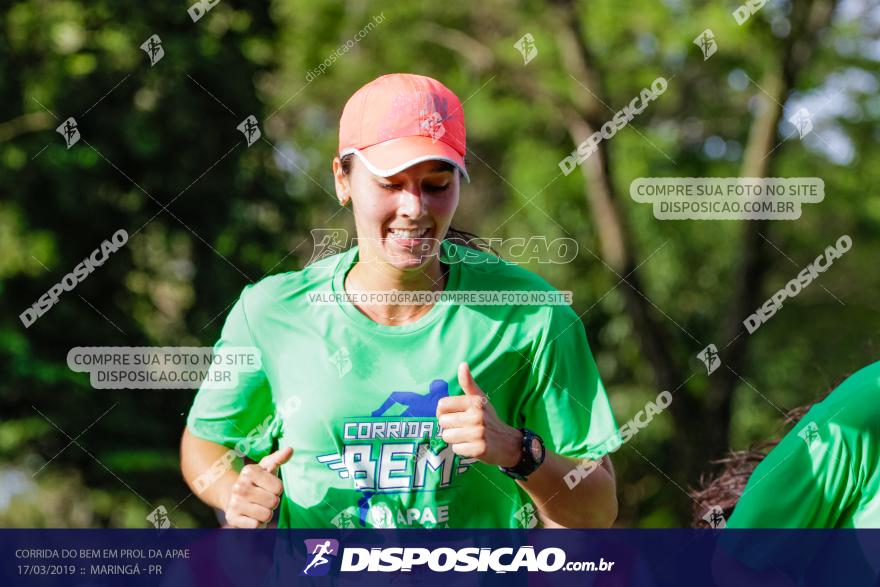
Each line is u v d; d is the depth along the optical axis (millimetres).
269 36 16375
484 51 19562
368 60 19766
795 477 4473
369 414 5055
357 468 5062
